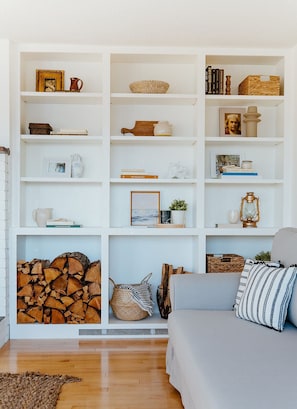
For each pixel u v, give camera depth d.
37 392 2.44
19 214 3.60
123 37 3.43
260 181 3.74
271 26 3.21
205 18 3.06
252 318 2.34
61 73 3.81
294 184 3.68
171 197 4.02
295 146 3.66
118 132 3.97
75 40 3.49
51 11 2.93
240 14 2.99
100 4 2.82
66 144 3.95
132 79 3.97
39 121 3.93
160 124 3.72
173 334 2.41
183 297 2.68
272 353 1.85
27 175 3.91
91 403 2.35
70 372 2.78
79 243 3.98
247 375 1.61
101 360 3.02
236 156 4.04
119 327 3.56
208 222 4.03
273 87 3.75
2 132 3.52
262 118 4.03
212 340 2.04
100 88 3.94
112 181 3.62
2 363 2.94
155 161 4.01
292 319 2.26
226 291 2.70
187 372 1.89
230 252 4.05
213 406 1.41
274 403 1.38
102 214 3.60
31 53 3.65
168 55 3.70
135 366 2.90
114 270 3.99
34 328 3.54
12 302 3.54
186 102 3.88
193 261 3.96
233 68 4.03
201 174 3.68
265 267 2.46
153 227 3.70
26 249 3.94
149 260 4.02
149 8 2.89
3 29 3.27
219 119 3.96
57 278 3.55
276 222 3.97
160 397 2.43
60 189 3.96
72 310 3.55
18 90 3.60
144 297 3.62
